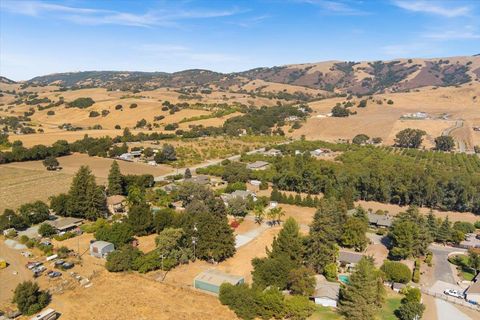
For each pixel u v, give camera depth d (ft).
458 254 345.72
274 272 268.00
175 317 236.43
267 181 566.36
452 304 261.85
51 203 415.85
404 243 327.67
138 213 368.68
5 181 554.05
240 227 394.73
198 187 446.19
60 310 242.17
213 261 316.60
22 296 237.45
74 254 323.78
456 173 526.98
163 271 298.97
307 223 410.31
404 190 476.54
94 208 404.77
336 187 510.17
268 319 237.04
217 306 250.16
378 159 644.27
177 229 317.42
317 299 259.19
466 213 465.47
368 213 433.48
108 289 269.23
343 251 341.82
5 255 320.50
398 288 277.44
